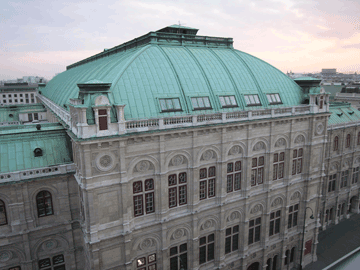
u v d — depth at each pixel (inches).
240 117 1268.5
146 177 1103.0
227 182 1309.1
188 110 1221.7
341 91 3715.6
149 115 1131.9
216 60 1513.3
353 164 2139.5
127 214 1071.0
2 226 1090.7
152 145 1082.7
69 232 1194.6
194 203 1212.5
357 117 2161.7
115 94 1119.0
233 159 1298.0
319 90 1549.0
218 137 1229.1
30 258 1137.4
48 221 1163.9
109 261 1074.7
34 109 2807.6
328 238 1937.7
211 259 1341.0
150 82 1221.1
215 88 1347.2
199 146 1185.4
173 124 1103.6
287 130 1441.9
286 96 1558.8
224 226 1323.8
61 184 1159.0
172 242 1206.3
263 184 1425.9
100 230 1032.2
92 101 985.5
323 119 1560.0
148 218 1135.6
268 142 1386.6
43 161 1182.9
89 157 971.9
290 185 1504.7
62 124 1354.6
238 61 1584.6
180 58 1413.6
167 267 1206.9
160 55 1387.8
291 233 1587.1
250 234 1437.0
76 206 1198.9
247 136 1305.4
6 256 1111.0
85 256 1187.9
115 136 984.9
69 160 1216.2
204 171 1232.8
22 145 1197.7
